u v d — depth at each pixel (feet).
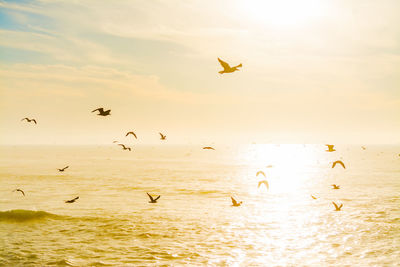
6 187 173.06
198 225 93.81
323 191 164.86
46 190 162.81
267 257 68.74
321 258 68.28
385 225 92.89
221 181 211.00
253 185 189.16
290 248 74.59
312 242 79.00
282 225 94.58
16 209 108.06
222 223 96.63
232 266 63.93
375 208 117.50
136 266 63.10
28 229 88.84
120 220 98.43
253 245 76.69
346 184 194.29
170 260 66.49
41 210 111.96
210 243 77.71
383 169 322.55
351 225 93.61
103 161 475.31
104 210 113.70
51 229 88.74
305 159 605.31
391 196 145.59
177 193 155.43
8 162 421.18
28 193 152.87
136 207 119.85
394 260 66.18
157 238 81.15
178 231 87.40
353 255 69.56
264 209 117.70
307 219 101.81
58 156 638.94
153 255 69.26
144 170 306.76
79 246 74.74
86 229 88.79
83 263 64.34
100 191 160.35
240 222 98.02
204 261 66.13
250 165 406.82
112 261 65.51
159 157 642.22
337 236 83.41
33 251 71.20
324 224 95.40
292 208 119.75
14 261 65.16
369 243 77.36
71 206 120.98
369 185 188.34
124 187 175.63
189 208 118.73
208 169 327.47
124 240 79.46
